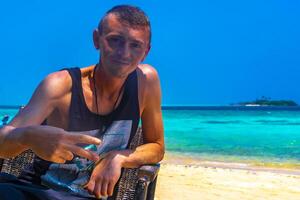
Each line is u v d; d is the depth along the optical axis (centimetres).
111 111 205
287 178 678
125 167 208
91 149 201
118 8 189
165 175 670
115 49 186
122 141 210
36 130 151
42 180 209
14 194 168
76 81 198
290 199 520
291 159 1011
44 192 186
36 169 211
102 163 193
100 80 199
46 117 196
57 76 197
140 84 218
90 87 201
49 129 152
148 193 209
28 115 187
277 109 7744
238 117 4184
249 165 888
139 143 237
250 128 2381
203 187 577
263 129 2284
